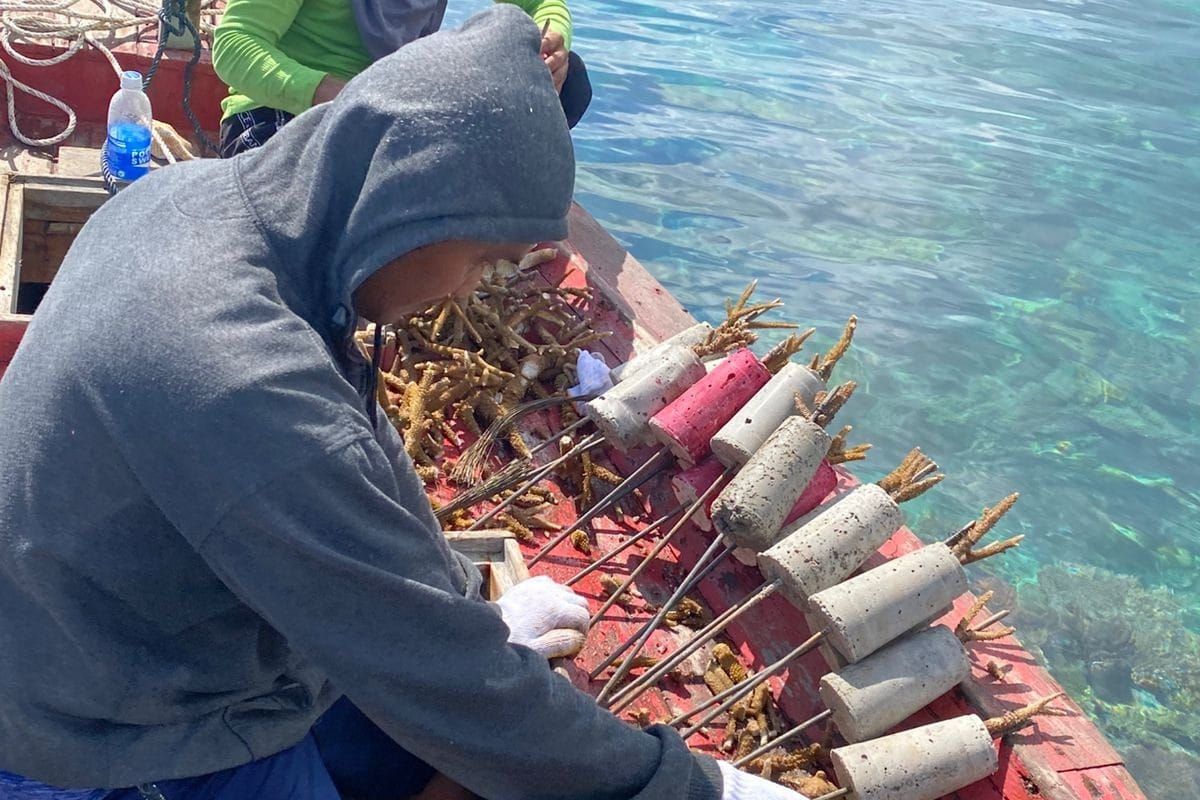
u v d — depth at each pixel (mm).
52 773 1452
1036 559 4641
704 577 2816
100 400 1287
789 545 2496
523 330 3596
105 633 1395
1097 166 8109
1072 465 5129
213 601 1438
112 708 1431
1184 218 7461
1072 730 2465
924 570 2441
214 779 1542
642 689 2430
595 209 6492
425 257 1344
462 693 1394
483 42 1345
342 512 1298
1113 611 4410
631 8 10328
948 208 7152
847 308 5914
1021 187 7613
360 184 1336
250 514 1263
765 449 2672
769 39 9930
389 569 1339
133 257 1349
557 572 2842
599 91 8211
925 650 2406
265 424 1255
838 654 2436
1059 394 5555
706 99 8328
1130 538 4797
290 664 1592
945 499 4867
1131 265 6789
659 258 6078
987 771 2260
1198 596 4527
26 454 1350
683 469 2932
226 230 1355
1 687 1409
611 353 3596
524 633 2076
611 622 2730
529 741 1464
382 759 1811
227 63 3432
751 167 7301
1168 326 6223
